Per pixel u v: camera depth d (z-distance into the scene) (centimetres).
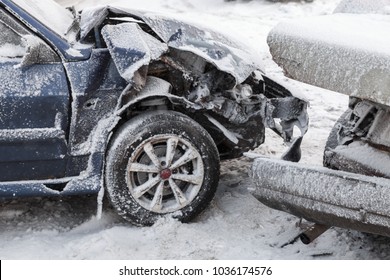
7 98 400
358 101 433
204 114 453
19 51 415
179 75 446
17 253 408
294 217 455
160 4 1299
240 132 464
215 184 439
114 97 425
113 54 409
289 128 486
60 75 413
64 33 443
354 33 351
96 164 421
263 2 1243
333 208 353
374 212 337
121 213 427
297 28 362
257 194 386
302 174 364
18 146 409
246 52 476
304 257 409
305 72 348
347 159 409
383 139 396
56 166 421
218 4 1267
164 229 428
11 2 416
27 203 478
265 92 516
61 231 442
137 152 421
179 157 438
